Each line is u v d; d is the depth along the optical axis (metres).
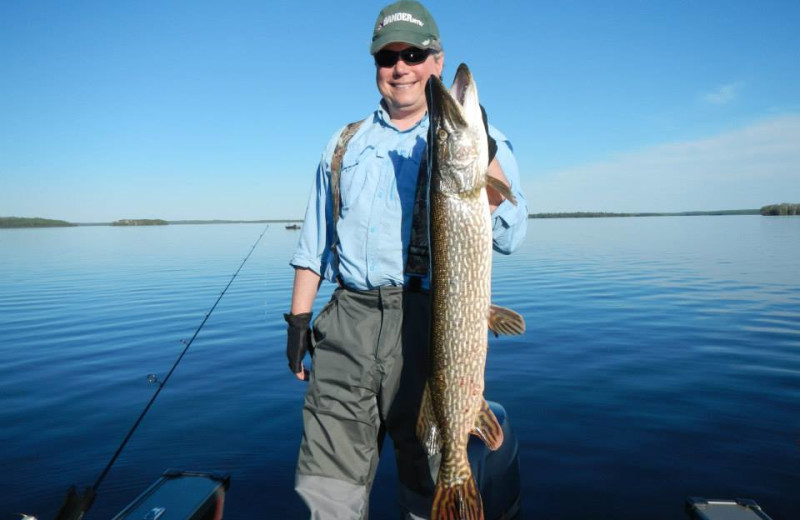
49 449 5.21
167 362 8.38
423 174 2.65
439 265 2.50
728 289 14.52
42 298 15.62
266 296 15.02
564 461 4.64
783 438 4.96
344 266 2.75
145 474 4.64
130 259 29.58
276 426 5.61
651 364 7.51
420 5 2.77
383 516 3.90
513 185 2.77
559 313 11.60
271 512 3.96
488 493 3.13
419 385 2.67
